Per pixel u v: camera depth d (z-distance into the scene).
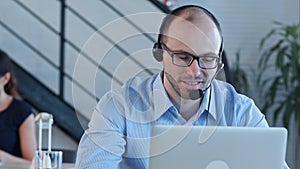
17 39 4.33
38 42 4.34
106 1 4.33
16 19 4.33
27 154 3.04
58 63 4.32
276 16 4.66
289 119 4.16
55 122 3.95
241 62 4.63
